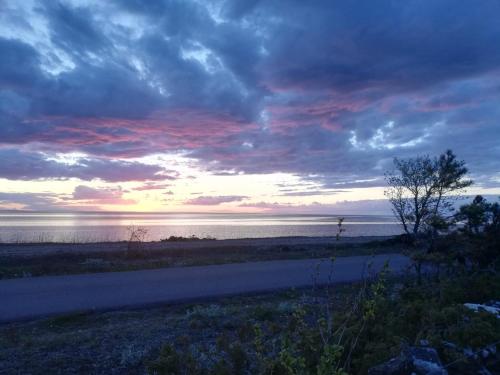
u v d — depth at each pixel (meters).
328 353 3.76
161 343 7.34
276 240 37.03
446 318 5.38
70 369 6.21
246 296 12.44
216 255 23.06
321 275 15.84
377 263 19.25
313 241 35.69
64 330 8.89
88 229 67.94
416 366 4.23
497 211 9.34
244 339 6.94
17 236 46.66
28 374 6.00
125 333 8.08
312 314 7.79
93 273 16.25
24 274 15.65
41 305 10.84
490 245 8.89
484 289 6.95
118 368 6.27
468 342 4.84
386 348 4.87
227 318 9.29
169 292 12.66
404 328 5.52
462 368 4.50
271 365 4.32
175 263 19.19
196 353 6.46
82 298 11.70
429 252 9.73
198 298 12.00
